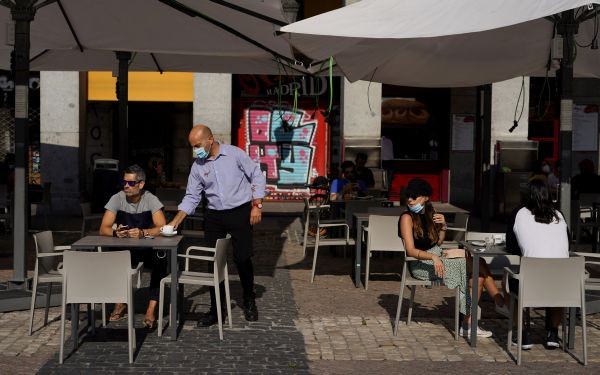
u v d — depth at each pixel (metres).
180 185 14.73
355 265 9.75
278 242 13.48
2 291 8.32
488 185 12.89
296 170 19.70
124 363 6.36
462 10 7.36
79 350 6.72
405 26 7.30
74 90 17.22
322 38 7.76
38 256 7.13
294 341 7.11
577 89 19.30
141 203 7.73
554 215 7.00
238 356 6.61
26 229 8.46
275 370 6.25
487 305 8.74
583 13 8.37
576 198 13.94
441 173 20.16
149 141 19.39
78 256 6.21
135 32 10.02
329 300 8.88
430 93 20.09
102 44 10.45
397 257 12.18
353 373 6.23
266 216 17.08
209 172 7.60
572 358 6.73
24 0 8.19
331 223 10.37
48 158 17.27
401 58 10.20
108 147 18.81
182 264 11.02
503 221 16.42
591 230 13.59
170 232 7.39
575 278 6.48
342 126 17.72
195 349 6.79
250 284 7.81
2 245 12.73
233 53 10.42
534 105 19.78
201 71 13.05
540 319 8.17
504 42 9.77
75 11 9.41
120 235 7.33
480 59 10.31
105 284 6.27
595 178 14.05
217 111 17.75
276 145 19.64
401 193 14.27
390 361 6.56
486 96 12.88
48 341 6.98
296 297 9.02
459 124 19.67
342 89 17.70
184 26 9.67
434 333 7.50
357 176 14.08
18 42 8.22
